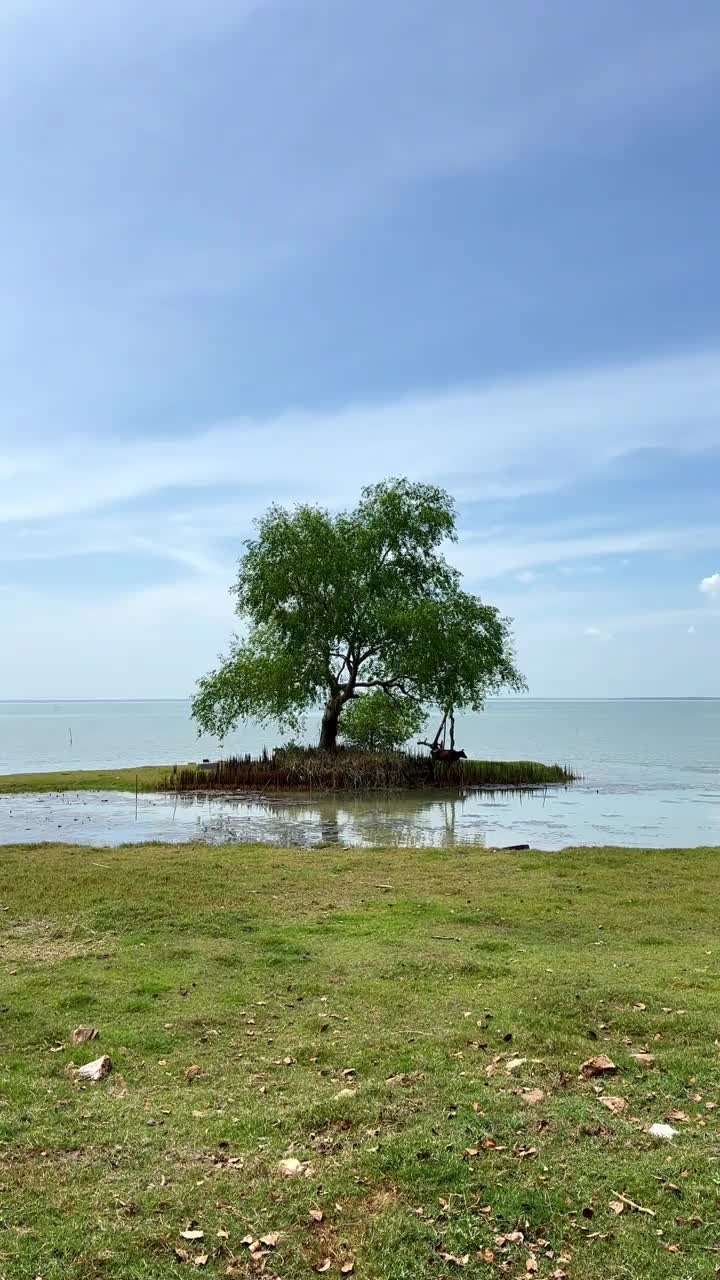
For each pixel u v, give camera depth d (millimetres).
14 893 13320
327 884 14414
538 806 30609
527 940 10727
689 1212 4668
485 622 39875
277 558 38500
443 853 18266
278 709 38656
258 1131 5594
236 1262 4332
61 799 31656
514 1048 7047
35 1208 4734
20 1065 6758
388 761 37250
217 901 12852
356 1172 5074
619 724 140375
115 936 10891
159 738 92688
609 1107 5918
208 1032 7441
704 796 33969
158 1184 4988
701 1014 7750
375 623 38562
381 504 39625
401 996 8375
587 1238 4480
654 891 13938
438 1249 4418
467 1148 5293
